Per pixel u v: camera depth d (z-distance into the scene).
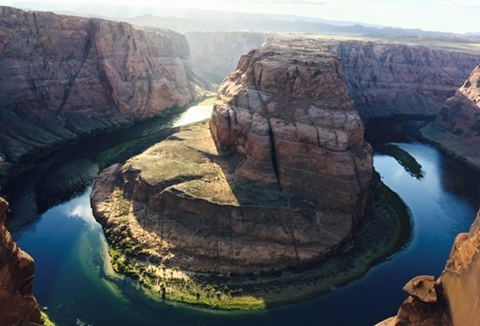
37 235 65.44
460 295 27.14
